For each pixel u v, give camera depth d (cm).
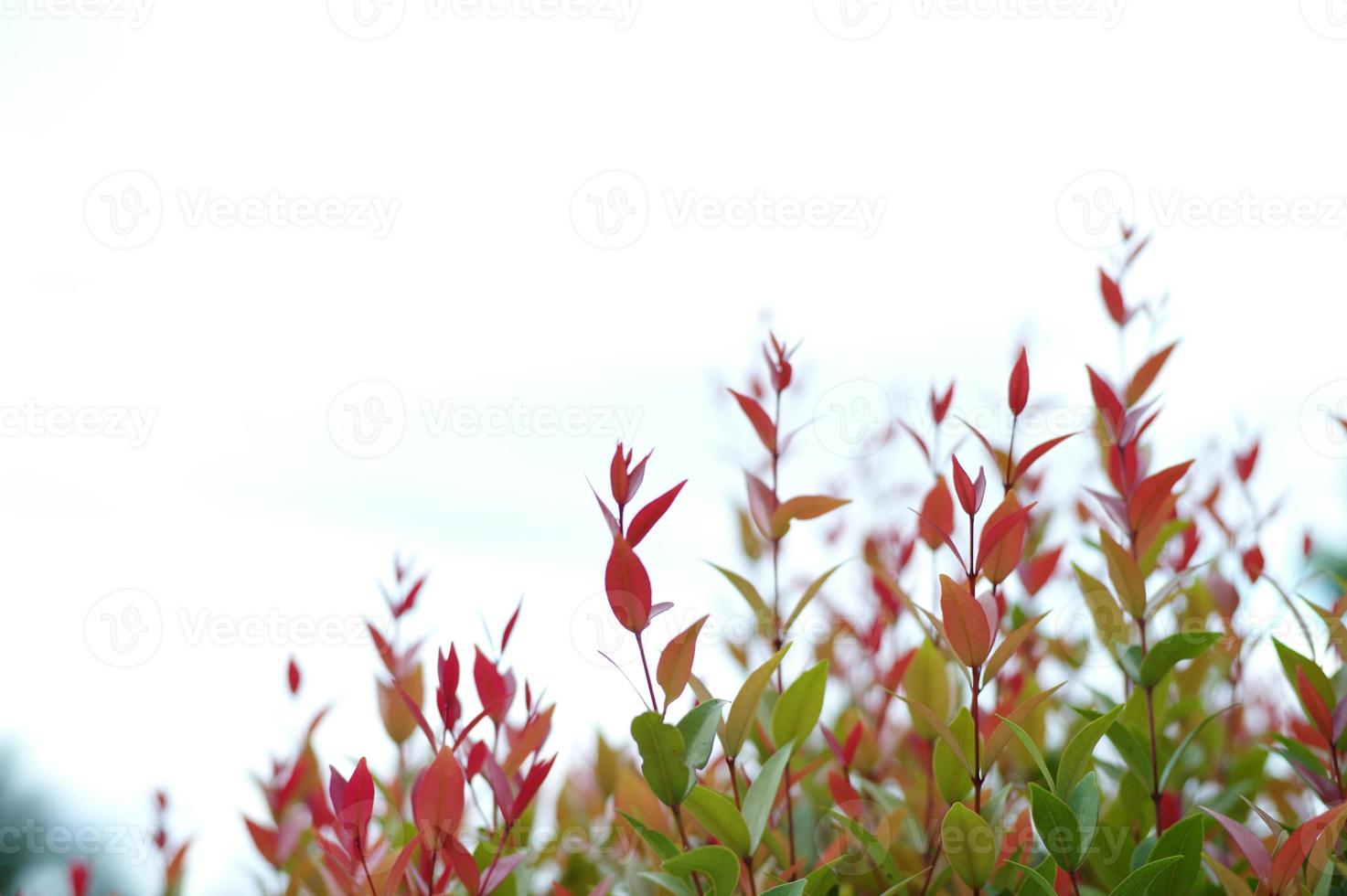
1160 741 185
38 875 292
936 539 192
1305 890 171
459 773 174
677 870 170
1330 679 181
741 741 175
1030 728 189
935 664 187
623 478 172
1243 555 197
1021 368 177
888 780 193
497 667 181
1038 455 177
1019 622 202
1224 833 185
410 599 196
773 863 186
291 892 192
